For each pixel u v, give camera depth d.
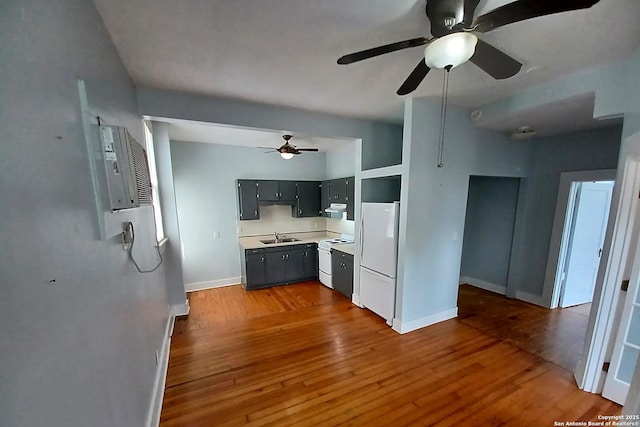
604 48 1.73
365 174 3.46
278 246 4.64
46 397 0.65
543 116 2.69
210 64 1.95
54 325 0.71
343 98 2.67
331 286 4.51
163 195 3.32
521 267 3.94
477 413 1.87
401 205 2.93
